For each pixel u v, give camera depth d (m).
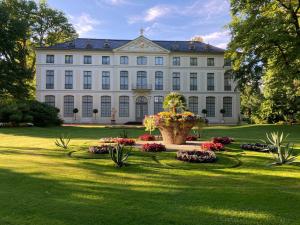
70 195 6.51
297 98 33.91
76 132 24.92
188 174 9.23
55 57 50.84
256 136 22.09
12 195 6.43
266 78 34.19
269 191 7.11
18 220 5.11
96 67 51.47
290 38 22.66
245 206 5.98
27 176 8.16
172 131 15.03
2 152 12.57
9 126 28.53
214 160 10.98
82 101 51.31
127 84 51.91
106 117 51.59
